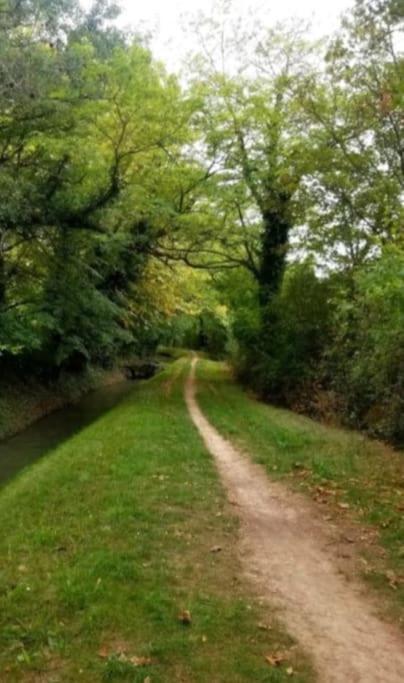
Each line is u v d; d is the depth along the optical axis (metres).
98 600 6.33
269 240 29.55
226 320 39.44
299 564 7.62
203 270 33.94
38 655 5.43
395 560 7.74
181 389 29.28
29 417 24.94
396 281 11.20
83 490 10.49
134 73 20.31
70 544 8.00
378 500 10.12
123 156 21.69
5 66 15.25
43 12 17.50
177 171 26.06
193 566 7.36
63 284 23.17
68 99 17.59
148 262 31.20
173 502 9.78
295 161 20.72
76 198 19.17
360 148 19.08
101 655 5.39
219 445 15.09
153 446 13.82
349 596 6.77
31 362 29.14
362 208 19.44
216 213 29.22
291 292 25.47
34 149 19.11
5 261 23.22
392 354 14.95
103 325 28.77
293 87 21.41
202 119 27.14
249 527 8.95
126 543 7.88
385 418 16.00
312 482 11.36
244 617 6.12
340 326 19.17
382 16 15.28
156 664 5.25
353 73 16.59
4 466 16.88
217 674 5.15
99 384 39.12
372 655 5.56
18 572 7.18
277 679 5.09
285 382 25.09
